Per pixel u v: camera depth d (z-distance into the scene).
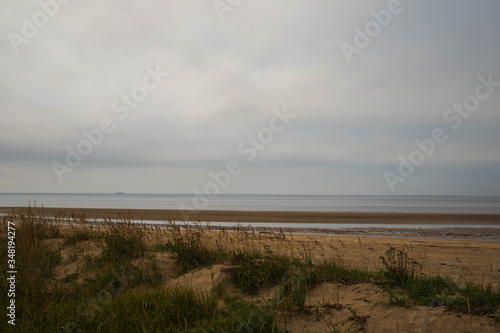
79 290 5.46
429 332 3.23
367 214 29.73
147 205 61.28
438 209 46.44
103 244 7.57
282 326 3.75
